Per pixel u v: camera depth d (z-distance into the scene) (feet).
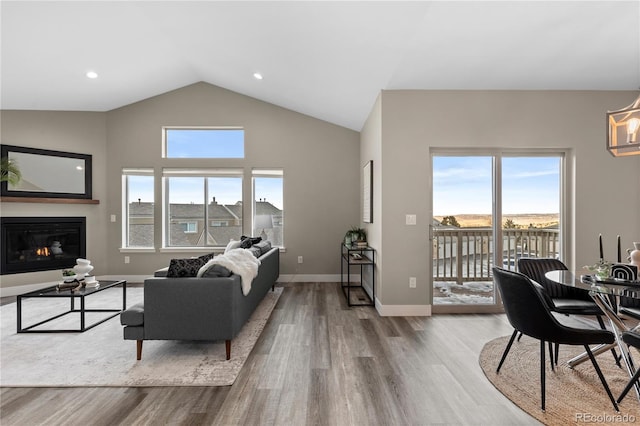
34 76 13.69
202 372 7.39
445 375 7.25
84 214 16.72
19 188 15.14
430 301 11.97
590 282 6.70
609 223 11.82
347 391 6.60
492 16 7.69
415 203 11.64
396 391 6.60
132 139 17.26
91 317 11.32
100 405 6.15
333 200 17.46
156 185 17.31
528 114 11.71
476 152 11.96
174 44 13.47
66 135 16.49
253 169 17.48
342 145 17.46
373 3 7.59
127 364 7.79
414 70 10.30
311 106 15.96
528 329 6.43
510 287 6.63
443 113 11.68
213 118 17.33
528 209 12.06
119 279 17.25
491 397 6.39
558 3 7.21
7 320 10.99
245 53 12.42
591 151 11.78
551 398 6.34
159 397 6.42
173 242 17.61
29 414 5.88
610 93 11.74
